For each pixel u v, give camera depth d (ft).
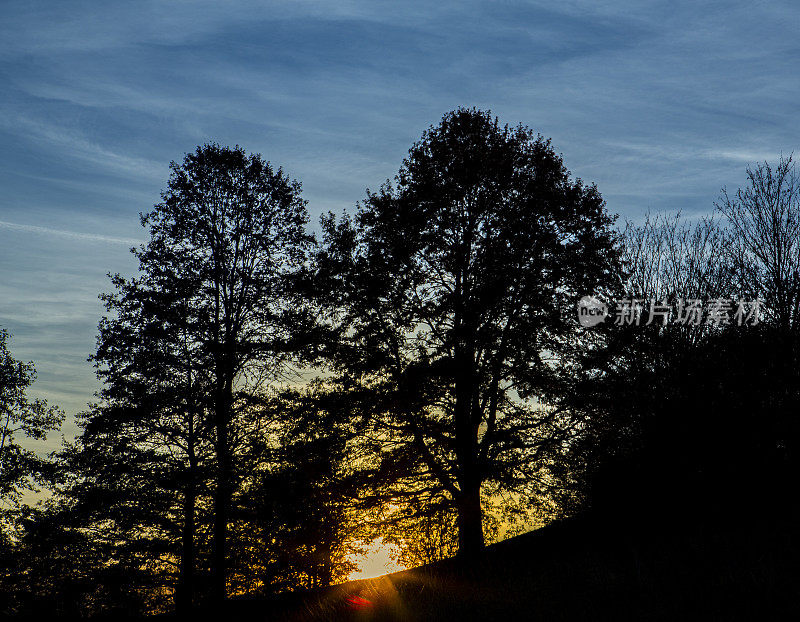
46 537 83.10
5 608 81.92
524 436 70.13
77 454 82.43
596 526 56.65
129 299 79.00
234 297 78.95
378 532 74.38
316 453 71.10
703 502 51.80
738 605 31.14
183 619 49.08
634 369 60.23
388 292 70.90
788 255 68.23
